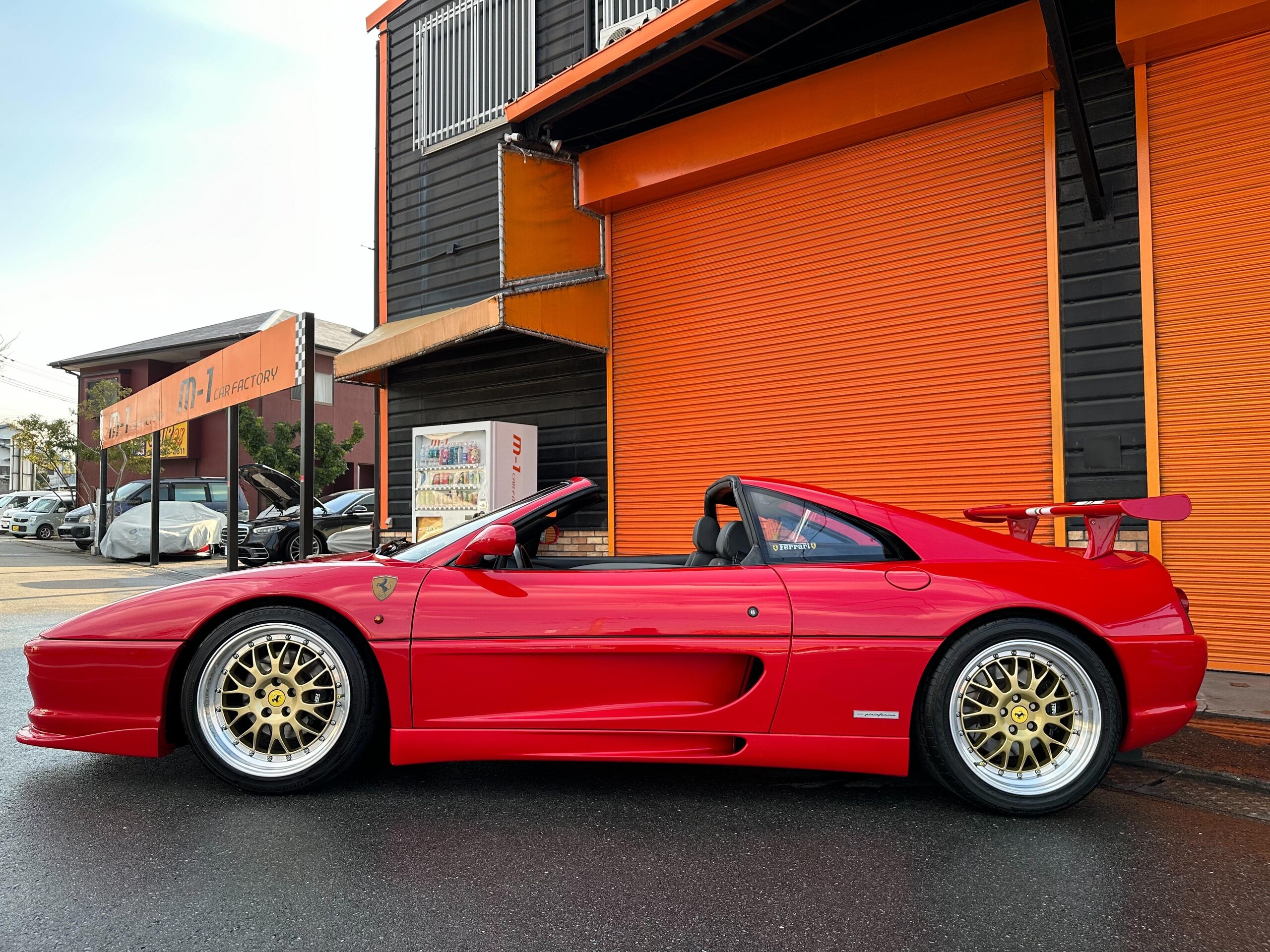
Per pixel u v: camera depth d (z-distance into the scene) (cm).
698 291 689
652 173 682
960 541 289
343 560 316
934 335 564
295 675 281
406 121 983
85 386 2925
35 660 286
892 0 548
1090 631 266
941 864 229
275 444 2242
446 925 192
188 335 2809
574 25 817
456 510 766
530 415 805
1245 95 461
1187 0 447
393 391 941
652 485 712
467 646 273
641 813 268
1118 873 223
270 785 278
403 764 278
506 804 276
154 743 278
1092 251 505
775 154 620
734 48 593
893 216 586
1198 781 303
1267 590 447
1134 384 488
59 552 1720
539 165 705
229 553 1001
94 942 183
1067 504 303
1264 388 451
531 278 694
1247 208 459
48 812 266
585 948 182
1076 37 507
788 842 244
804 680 267
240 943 183
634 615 273
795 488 305
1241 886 216
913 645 264
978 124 551
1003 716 265
